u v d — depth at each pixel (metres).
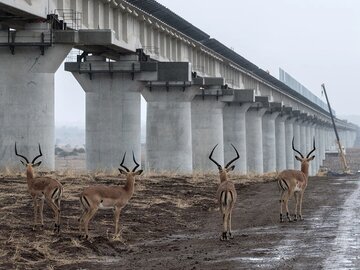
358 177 65.00
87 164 66.88
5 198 33.75
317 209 36.31
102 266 21.75
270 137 140.50
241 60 115.81
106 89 66.88
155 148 79.56
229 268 20.59
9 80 50.62
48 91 50.94
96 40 51.72
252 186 51.25
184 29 82.12
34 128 50.50
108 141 66.44
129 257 23.50
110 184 43.25
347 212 34.72
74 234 26.34
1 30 50.53
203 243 26.14
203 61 96.81
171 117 79.50
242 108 110.00
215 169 96.00
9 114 50.50
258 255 22.80
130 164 66.38
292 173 31.73
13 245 23.67
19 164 50.16
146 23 70.31
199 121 97.06
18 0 44.62
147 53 70.50
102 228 28.73
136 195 39.97
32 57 50.50
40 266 21.42
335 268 19.95
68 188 38.59
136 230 29.30
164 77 70.12
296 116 174.00
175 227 30.81
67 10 53.03
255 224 31.27
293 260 21.56
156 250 24.86
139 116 67.44
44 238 25.17
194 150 96.88
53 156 51.59
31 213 30.53
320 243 24.95
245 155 110.94
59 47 50.47
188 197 41.03
